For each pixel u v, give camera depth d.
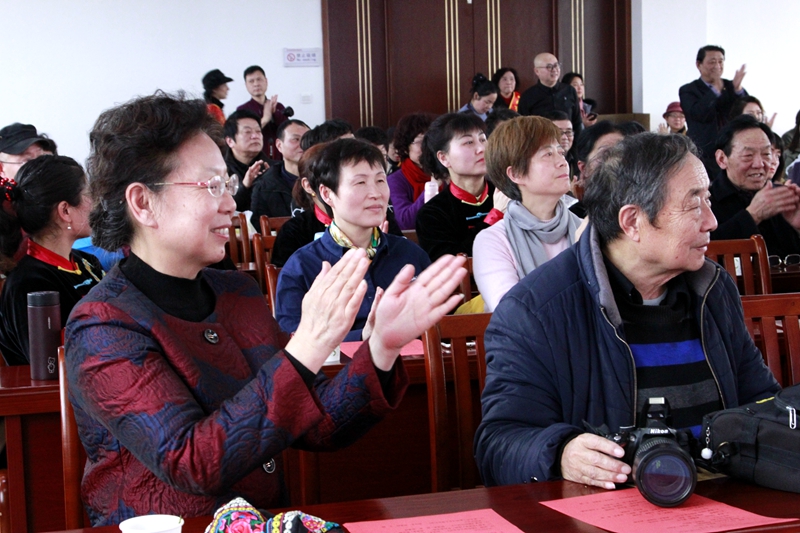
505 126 2.60
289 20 9.07
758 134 3.63
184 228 1.30
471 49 9.59
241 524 1.04
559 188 2.56
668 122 8.72
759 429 1.27
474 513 1.19
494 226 2.63
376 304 1.38
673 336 1.61
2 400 1.92
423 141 3.73
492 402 1.59
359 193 2.62
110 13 8.63
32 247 2.46
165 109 1.30
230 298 1.44
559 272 1.64
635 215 1.53
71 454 1.50
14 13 8.45
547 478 1.35
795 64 10.04
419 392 2.20
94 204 1.33
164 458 1.14
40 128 8.64
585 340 1.59
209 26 8.88
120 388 1.18
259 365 1.40
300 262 2.66
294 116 9.24
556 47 9.70
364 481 2.18
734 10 9.95
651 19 9.80
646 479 1.19
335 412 1.34
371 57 9.34
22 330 2.35
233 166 6.29
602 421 1.57
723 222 3.71
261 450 1.14
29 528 1.98
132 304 1.27
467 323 1.83
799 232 3.75
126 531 1.01
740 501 1.22
